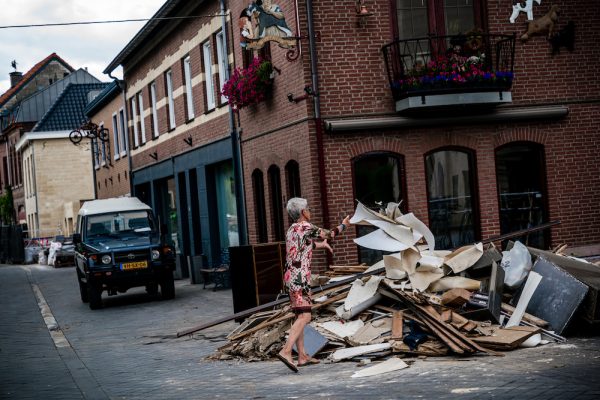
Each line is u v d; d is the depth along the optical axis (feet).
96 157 143.43
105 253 64.03
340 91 54.85
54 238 159.84
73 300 73.31
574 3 58.85
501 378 25.82
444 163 56.49
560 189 58.49
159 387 30.09
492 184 57.00
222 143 73.15
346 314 34.96
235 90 63.16
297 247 30.66
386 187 55.62
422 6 56.24
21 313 64.44
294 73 56.13
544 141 58.13
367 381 27.35
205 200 80.07
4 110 246.88
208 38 75.46
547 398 22.57
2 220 238.27
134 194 112.78
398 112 55.21
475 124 56.75
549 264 34.99
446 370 27.99
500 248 57.16
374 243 35.55
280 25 53.78
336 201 54.49
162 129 94.43
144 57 100.53
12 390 31.58
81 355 40.78
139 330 48.91
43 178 186.39
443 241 56.34
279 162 60.34
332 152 54.54
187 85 84.23
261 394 26.76
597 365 26.91
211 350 38.50
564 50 58.65
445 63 53.83
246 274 46.83
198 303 61.05
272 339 34.76
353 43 55.11
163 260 65.41
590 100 58.95
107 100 127.34
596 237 59.06
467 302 34.30
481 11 57.26
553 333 32.58
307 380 28.53
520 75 57.88
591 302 33.58
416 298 33.68
